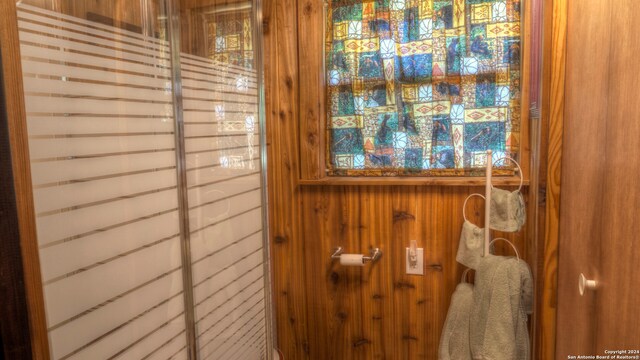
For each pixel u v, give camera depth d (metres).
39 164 0.60
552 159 1.42
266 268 1.36
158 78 0.88
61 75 0.64
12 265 0.52
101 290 0.72
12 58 0.53
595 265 0.98
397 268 1.87
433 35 1.77
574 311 1.17
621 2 0.83
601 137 0.95
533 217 1.61
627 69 0.79
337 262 1.94
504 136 1.74
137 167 0.81
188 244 0.97
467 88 1.76
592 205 1.01
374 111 1.88
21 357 0.53
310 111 1.90
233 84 1.17
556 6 1.39
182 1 0.96
